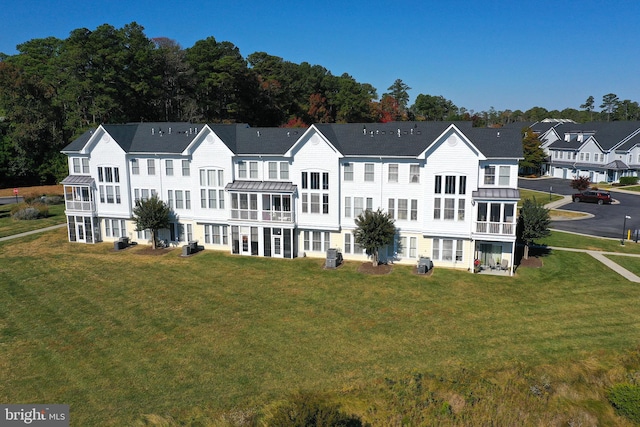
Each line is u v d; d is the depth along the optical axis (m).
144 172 49.38
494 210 40.41
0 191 85.94
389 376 25.64
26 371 26.47
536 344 28.61
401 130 44.72
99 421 22.30
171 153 47.59
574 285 37.41
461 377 25.47
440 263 42.28
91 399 23.94
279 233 45.69
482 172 40.22
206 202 47.91
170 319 32.81
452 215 40.84
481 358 27.19
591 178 92.81
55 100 85.69
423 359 27.19
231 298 36.31
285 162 45.09
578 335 29.56
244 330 31.03
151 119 93.56
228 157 46.12
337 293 36.88
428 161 40.47
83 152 50.03
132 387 24.89
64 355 28.14
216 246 49.00
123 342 29.64
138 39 86.62
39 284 39.78
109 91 78.94
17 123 88.88
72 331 31.20
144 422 22.20
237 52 107.94
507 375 25.70
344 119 117.50
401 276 40.19
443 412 23.45
